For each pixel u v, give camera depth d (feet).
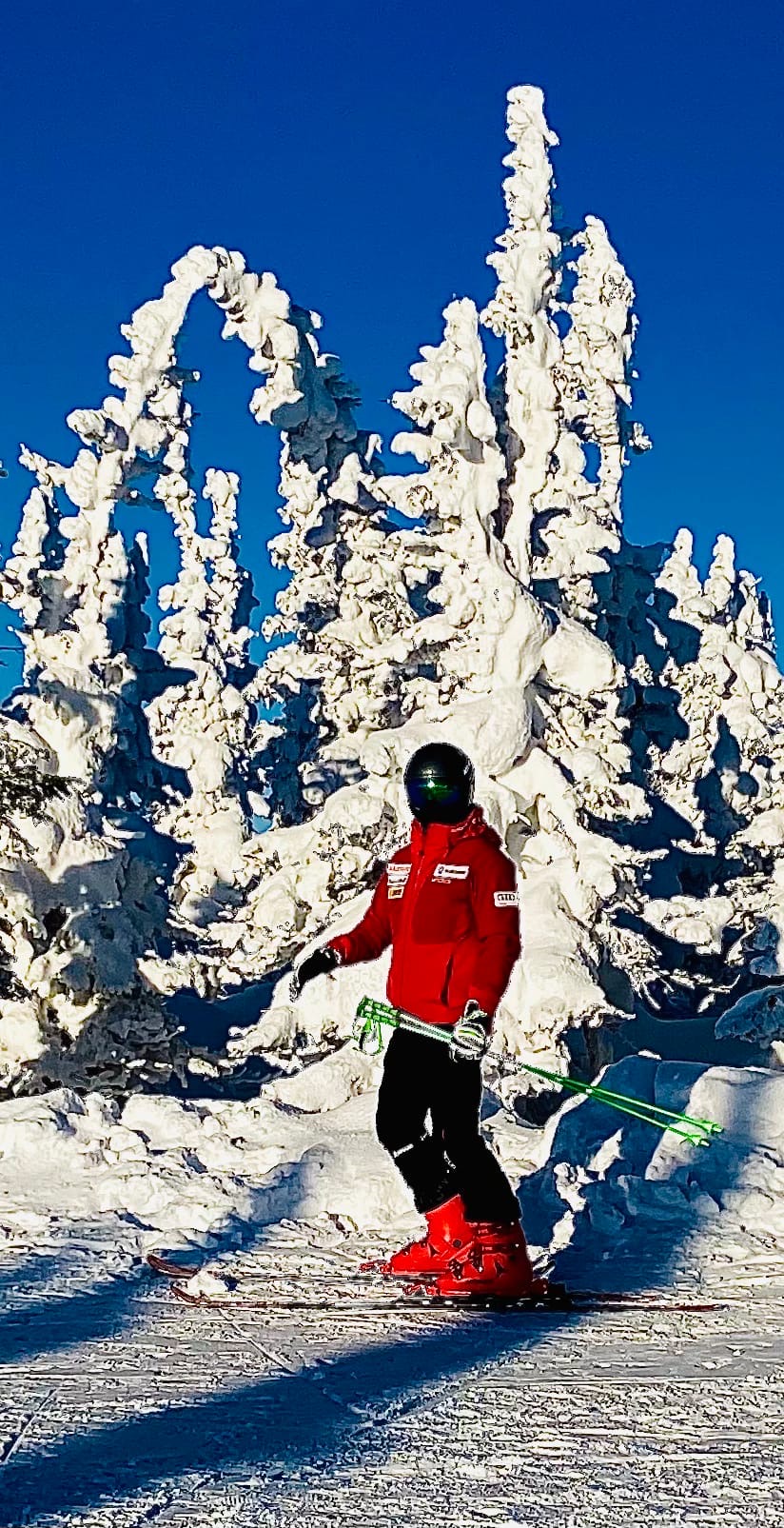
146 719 153.28
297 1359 13.06
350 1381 12.19
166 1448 10.13
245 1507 8.87
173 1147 23.30
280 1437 10.41
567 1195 21.07
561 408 110.93
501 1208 16.11
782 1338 14.11
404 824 92.27
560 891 87.30
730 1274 17.72
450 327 99.76
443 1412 11.14
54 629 134.51
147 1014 71.00
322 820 91.91
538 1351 13.51
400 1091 16.88
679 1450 10.08
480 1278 15.67
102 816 78.74
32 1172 22.33
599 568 113.29
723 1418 10.94
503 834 90.43
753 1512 8.76
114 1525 8.56
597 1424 10.76
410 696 106.32
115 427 133.59
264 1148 23.44
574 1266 18.24
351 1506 8.89
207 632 172.55
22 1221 19.76
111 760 133.90
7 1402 11.39
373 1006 17.03
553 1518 8.67
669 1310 15.60
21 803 67.82
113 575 140.46
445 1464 9.76
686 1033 91.45
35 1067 66.80
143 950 71.56
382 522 121.29
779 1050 39.73
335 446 119.65
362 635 118.42
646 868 103.91
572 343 146.61
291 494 118.52
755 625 164.55
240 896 124.98
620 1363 12.94
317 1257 18.17
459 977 16.90
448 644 101.35
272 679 152.35
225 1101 26.27
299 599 126.00
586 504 134.41
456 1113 16.48
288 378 114.01
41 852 68.18
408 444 99.96
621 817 99.35
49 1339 13.85
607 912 91.76
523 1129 25.43
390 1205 20.39
